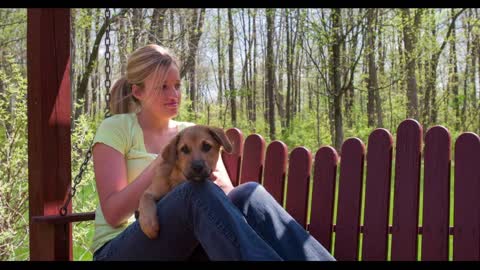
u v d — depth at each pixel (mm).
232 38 22719
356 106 22672
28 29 3494
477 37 22047
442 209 3148
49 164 3453
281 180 3760
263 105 30672
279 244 2869
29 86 3480
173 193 2818
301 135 21750
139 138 3377
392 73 19125
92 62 13812
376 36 18406
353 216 3455
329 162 3580
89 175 6047
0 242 5703
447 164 3146
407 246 3248
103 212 3176
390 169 3338
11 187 5910
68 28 3559
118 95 3584
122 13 12344
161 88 3400
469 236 3064
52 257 3324
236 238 2586
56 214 3475
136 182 3086
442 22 19250
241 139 4055
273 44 24641
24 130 6070
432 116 20688
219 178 3371
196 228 2703
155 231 2787
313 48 20906
